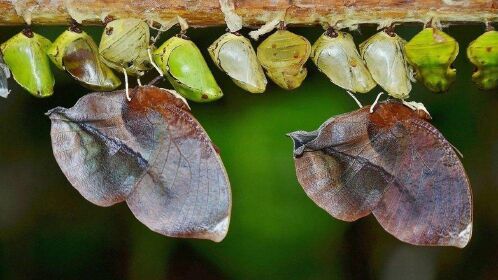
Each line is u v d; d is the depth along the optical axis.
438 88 0.59
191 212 0.56
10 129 0.74
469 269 0.75
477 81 0.59
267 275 0.71
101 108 0.57
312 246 0.71
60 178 0.74
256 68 0.59
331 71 0.59
